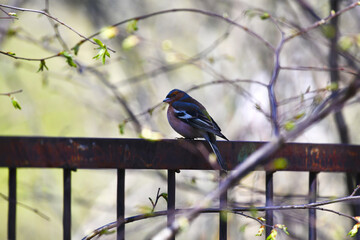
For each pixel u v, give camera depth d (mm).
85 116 19828
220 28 16406
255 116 13391
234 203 6910
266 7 14500
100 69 12727
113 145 4965
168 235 3223
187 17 17500
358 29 11570
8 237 4938
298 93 13211
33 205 17750
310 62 13375
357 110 14000
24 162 4836
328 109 2945
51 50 11047
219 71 15680
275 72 6414
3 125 18469
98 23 16766
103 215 15438
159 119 15680
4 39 10883
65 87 19594
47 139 4879
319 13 11805
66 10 16953
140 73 15977
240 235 12516
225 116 15852
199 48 16906
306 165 5254
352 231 4906
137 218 4934
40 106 20156
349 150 5391
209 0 16312
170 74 16844
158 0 17438
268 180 5348
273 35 14297
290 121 5992
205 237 14328
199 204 3240
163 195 5000
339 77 9219
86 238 4703
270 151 3080
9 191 4938
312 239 5539
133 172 13477
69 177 5004
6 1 11344
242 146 5215
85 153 4926
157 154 5031
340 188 12633
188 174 13078
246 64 15188
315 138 13164
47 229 18016
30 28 16703
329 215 11844
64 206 4992
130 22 7691
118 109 16609
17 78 16781
